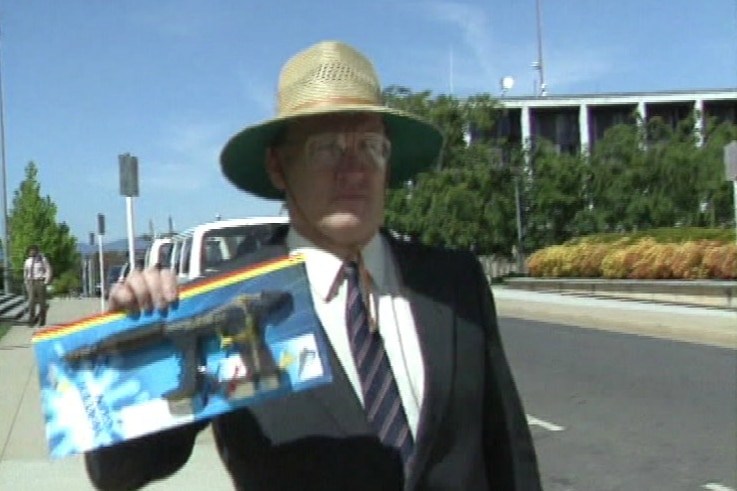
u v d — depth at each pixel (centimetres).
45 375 190
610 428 853
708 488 660
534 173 3881
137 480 203
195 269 1002
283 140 224
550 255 3009
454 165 3916
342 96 214
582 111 5744
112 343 190
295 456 199
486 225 3856
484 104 4006
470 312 223
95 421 189
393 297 216
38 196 5250
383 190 224
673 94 5762
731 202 3378
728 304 1998
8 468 703
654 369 1187
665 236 2536
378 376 207
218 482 659
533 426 874
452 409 210
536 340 1564
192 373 192
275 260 201
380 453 201
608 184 3731
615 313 1930
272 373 194
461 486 207
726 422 860
